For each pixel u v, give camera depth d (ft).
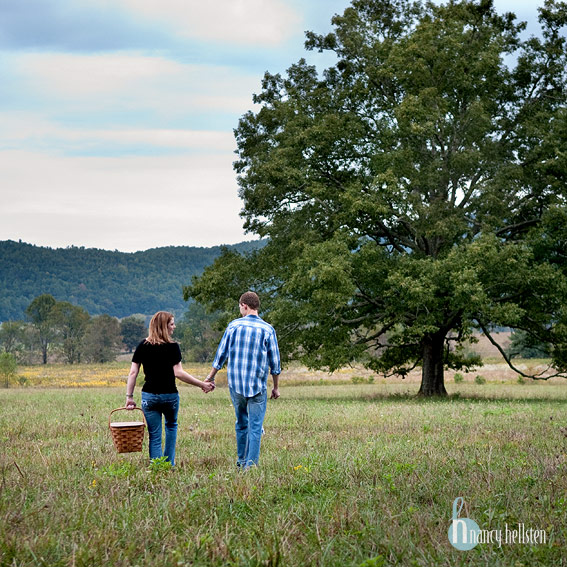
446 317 96.22
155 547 13.96
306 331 96.58
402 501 17.97
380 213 90.79
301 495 19.54
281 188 98.73
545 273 85.81
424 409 60.90
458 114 97.04
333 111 101.55
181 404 74.64
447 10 99.76
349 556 13.46
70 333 453.58
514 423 44.01
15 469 23.43
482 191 91.91
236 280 104.99
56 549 13.37
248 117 110.42
